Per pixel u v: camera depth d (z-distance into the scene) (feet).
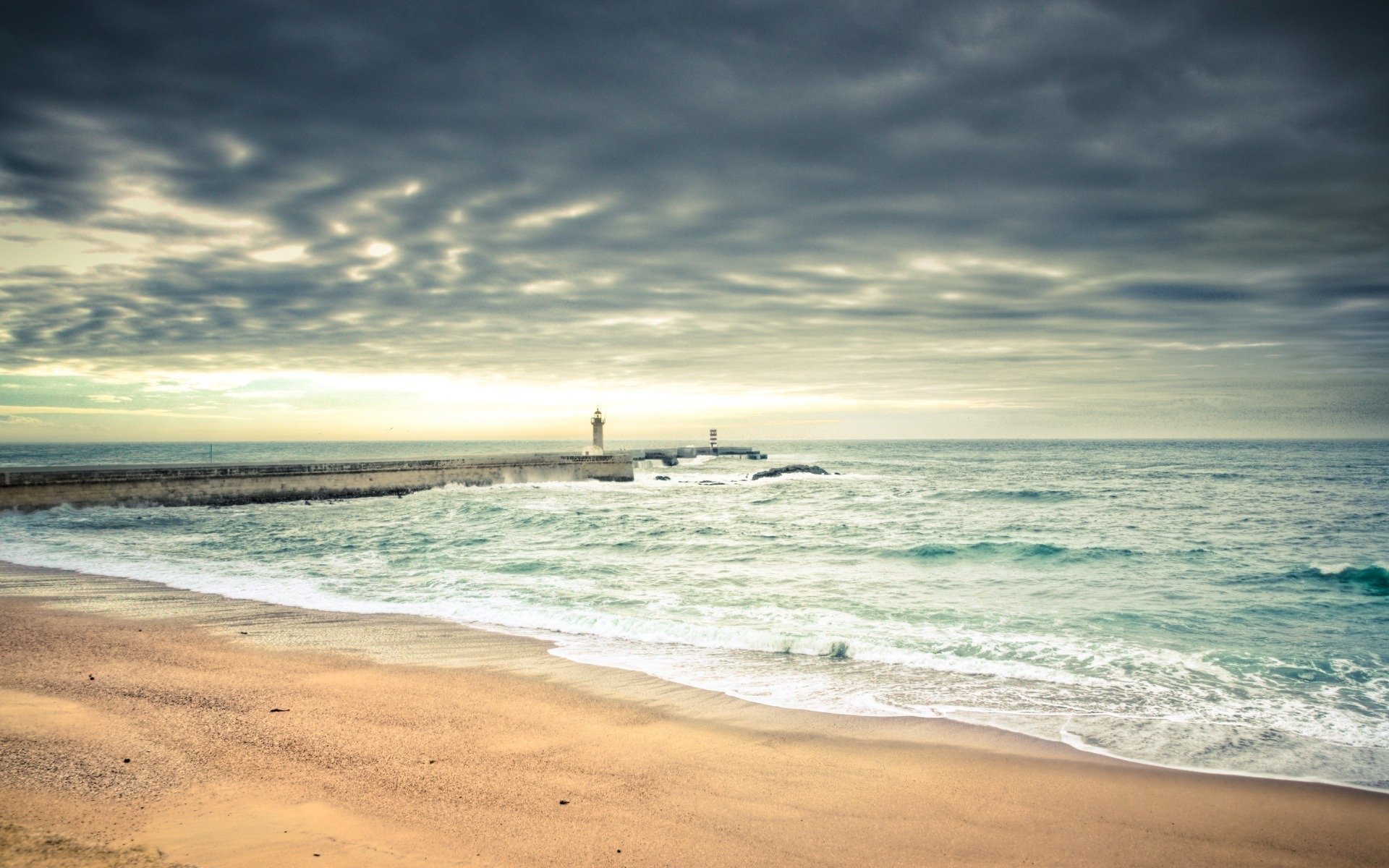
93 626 40.60
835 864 17.39
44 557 70.03
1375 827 19.69
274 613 45.19
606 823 19.11
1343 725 27.25
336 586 54.34
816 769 22.95
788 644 36.83
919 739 25.49
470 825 18.70
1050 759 23.95
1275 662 35.22
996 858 17.92
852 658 35.60
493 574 60.13
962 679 32.30
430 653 36.09
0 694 27.55
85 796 18.85
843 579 57.88
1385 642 39.19
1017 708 28.68
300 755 22.81
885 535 85.92
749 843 18.28
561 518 107.86
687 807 20.22
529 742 24.71
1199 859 18.08
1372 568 56.44
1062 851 18.34
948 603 48.55
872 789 21.58
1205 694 30.58
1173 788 21.95
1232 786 22.08
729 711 28.14
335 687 30.27
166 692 28.63
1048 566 63.72
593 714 27.66
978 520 102.32
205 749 22.93
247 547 78.43
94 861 15.28
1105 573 60.64
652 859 17.35
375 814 18.99
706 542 79.41
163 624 41.78
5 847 15.57
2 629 39.50
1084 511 112.98
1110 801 21.07
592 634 40.22
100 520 106.93
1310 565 62.95
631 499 147.23
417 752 23.52
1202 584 55.42
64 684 29.19
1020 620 43.75
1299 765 23.62
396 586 54.44
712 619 43.93
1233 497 136.05
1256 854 18.33
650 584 55.57
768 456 414.21
